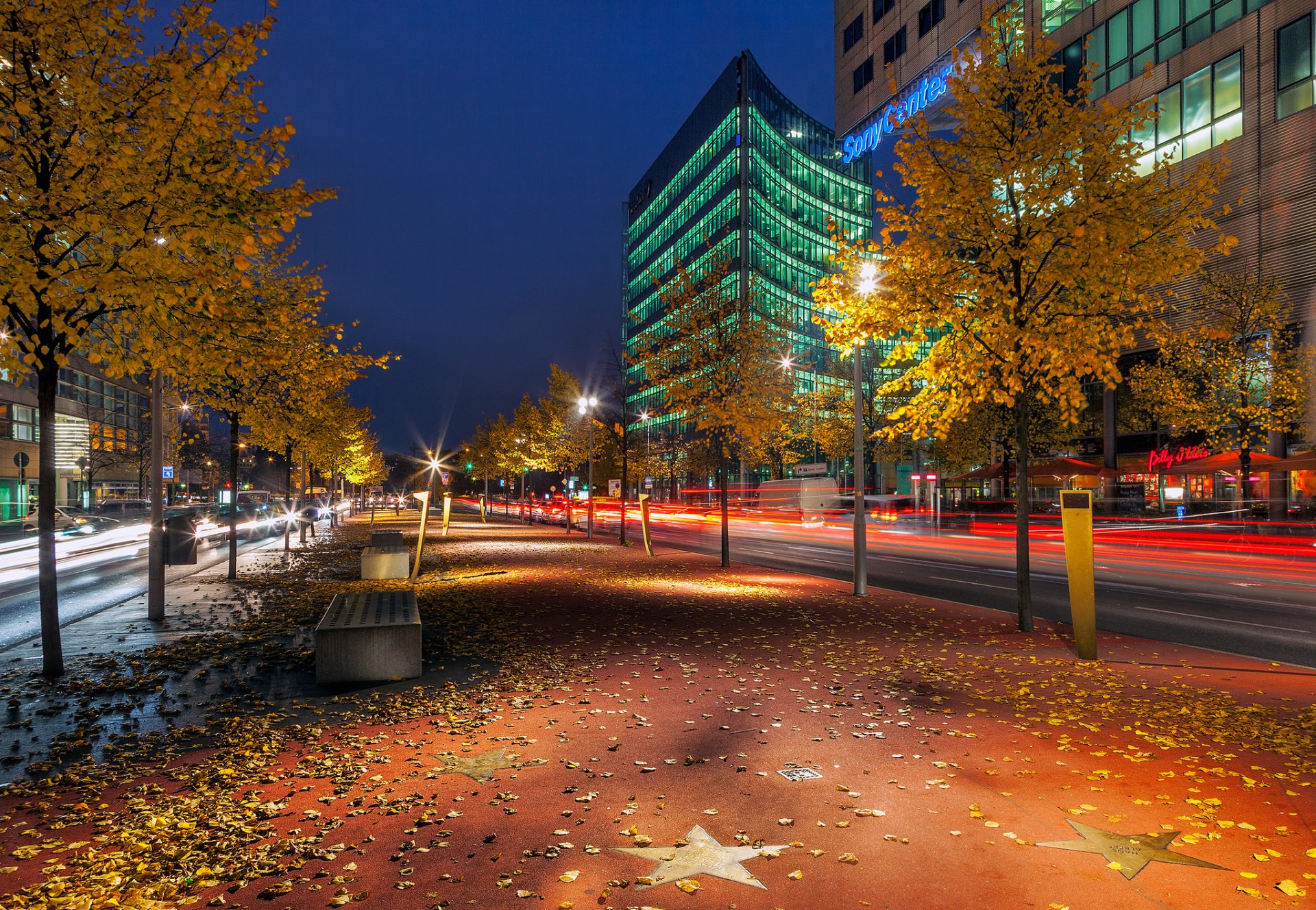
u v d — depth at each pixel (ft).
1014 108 36.32
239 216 25.53
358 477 214.28
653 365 70.79
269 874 12.51
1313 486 99.14
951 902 11.49
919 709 22.70
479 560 76.79
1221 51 103.19
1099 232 31.65
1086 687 25.36
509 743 19.42
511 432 198.49
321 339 50.08
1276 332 88.94
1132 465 123.75
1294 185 95.61
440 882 12.17
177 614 40.78
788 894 11.74
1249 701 23.61
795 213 283.59
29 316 25.55
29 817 14.93
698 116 277.64
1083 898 11.64
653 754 18.57
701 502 263.29
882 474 205.67
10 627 38.40
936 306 35.81
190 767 17.71
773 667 28.35
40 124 23.68
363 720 21.66
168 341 26.22
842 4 190.08
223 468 303.48
